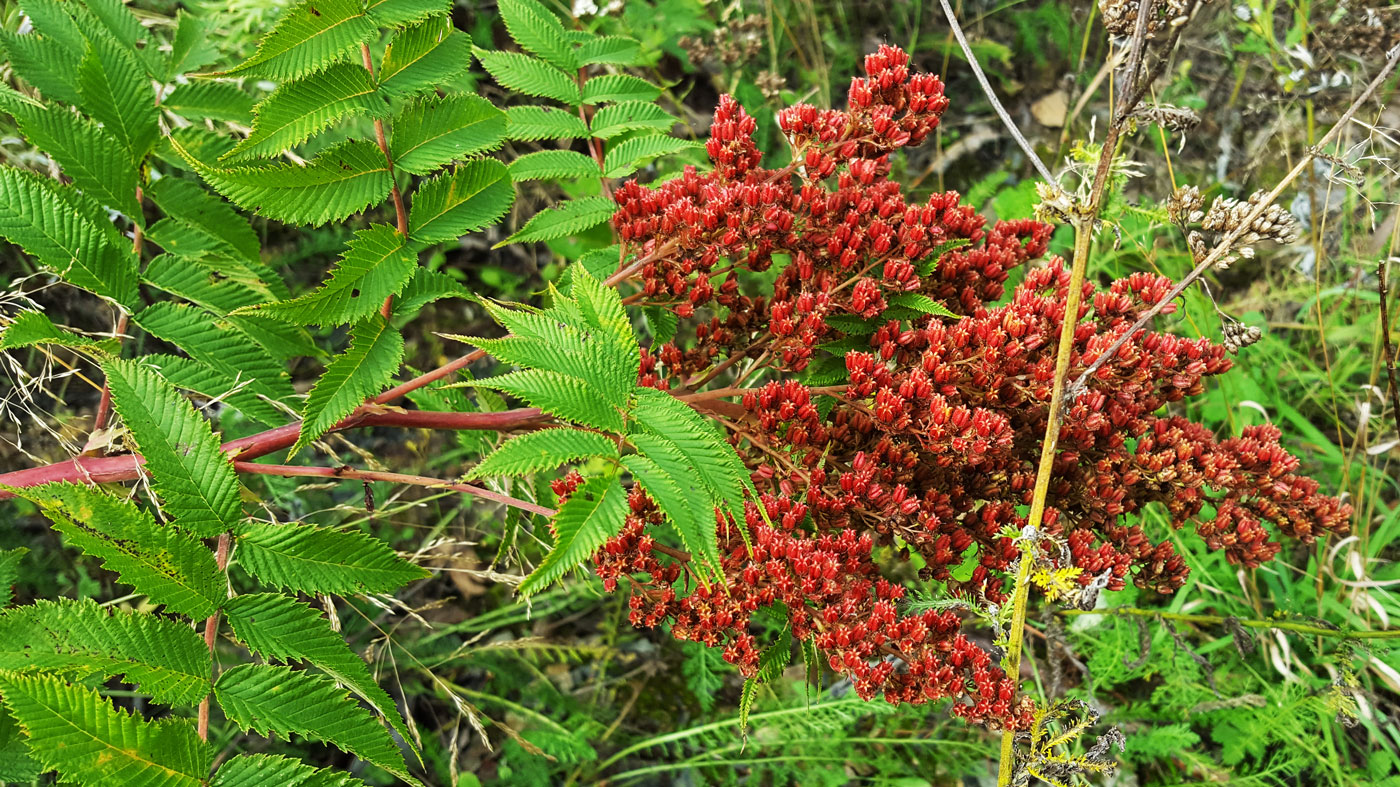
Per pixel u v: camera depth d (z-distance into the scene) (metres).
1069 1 5.00
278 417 2.12
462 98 1.79
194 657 1.42
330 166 1.71
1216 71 4.86
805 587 1.87
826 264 2.25
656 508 2.01
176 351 3.35
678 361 2.33
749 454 2.24
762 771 3.15
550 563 1.33
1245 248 1.62
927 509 2.10
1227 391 3.68
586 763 3.12
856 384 2.09
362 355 1.84
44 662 1.31
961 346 2.11
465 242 3.99
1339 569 3.45
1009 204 3.83
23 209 1.86
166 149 2.20
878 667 1.87
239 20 3.04
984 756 3.18
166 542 1.49
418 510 3.50
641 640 3.43
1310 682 3.10
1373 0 3.77
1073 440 2.14
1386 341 2.66
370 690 1.56
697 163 4.09
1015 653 1.86
